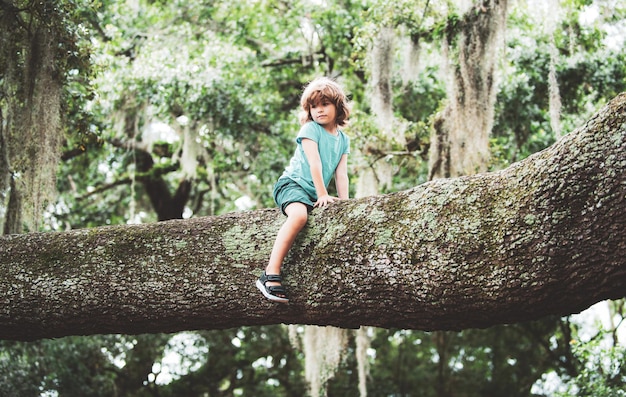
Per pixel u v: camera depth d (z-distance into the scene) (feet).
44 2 19.62
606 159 10.56
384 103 28.78
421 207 12.39
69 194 41.63
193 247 13.80
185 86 34.14
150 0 38.68
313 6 37.27
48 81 20.03
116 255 14.16
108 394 45.37
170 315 13.88
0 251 14.87
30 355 36.88
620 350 29.78
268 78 37.58
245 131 35.53
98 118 34.91
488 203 11.79
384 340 55.01
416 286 12.17
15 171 20.12
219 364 52.65
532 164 11.53
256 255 13.38
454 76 26.91
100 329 14.61
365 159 29.91
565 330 48.34
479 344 54.13
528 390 53.16
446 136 27.63
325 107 13.84
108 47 34.88
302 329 35.88
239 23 37.86
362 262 12.57
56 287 14.29
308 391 36.81
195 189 46.47
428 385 57.06
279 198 13.50
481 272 11.61
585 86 31.99
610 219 10.52
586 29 31.19
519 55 32.14
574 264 10.89
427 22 28.89
